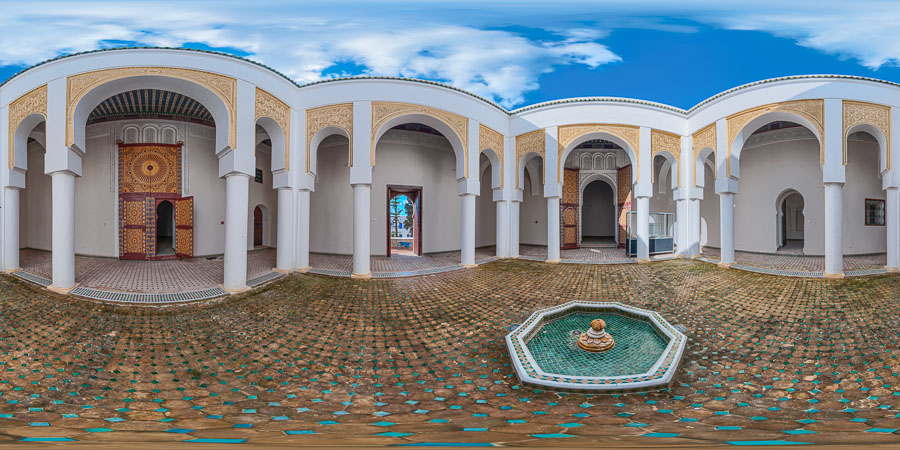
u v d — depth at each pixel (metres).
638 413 2.20
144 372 2.84
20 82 5.05
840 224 5.55
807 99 5.73
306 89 6.11
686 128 7.53
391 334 3.78
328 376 2.87
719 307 4.52
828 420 1.92
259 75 5.36
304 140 6.11
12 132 5.23
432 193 8.75
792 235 12.05
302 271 6.11
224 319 4.07
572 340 3.72
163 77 4.75
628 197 9.73
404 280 5.95
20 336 3.34
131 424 1.84
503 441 1.13
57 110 4.62
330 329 3.88
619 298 5.03
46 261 6.55
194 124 7.66
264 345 3.44
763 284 5.37
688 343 3.54
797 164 7.93
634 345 3.59
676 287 5.48
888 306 4.16
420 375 2.92
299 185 6.12
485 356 3.31
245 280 5.07
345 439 1.21
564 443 1.11
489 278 6.19
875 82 5.58
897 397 2.39
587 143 10.17
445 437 1.25
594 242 11.54
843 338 3.41
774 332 3.67
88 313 4.01
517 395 2.57
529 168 10.56
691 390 2.63
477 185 7.17
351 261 7.46
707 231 9.62
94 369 2.84
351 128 6.05
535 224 10.55
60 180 4.65
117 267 6.48
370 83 6.09
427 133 8.70
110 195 7.36
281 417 2.09
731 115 6.51
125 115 7.35
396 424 1.85
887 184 5.69
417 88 6.42
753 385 2.68
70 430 1.55
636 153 7.29
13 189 5.43
